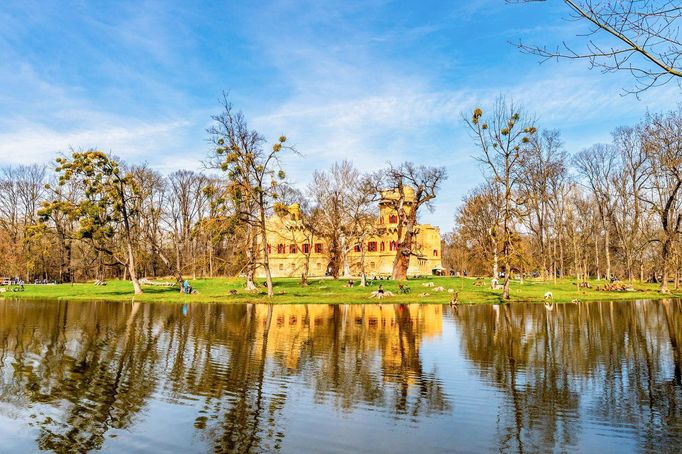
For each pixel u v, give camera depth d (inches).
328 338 813.9
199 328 938.1
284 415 408.8
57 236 2637.8
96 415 409.1
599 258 3142.2
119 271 3304.6
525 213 1649.9
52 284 2470.5
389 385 506.9
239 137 1680.6
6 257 2625.5
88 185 1774.1
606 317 1143.6
